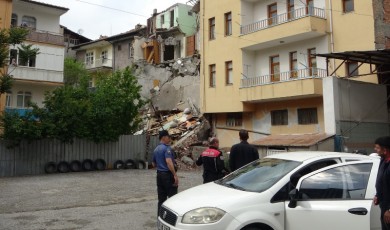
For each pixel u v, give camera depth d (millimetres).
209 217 4750
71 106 20344
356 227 4863
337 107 15664
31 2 29859
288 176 5188
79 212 9305
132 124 24453
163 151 7441
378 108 17422
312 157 5535
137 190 13367
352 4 19344
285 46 22406
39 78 27219
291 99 21578
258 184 5348
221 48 25219
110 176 18172
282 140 18875
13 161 19203
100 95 21922
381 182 4336
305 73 21047
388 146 4355
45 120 19594
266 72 23500
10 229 7500
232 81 24453
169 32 38188
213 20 26281
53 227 7660
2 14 23375
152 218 8508
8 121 18859
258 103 23719
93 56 43938
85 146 21750
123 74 23594
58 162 20688
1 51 14383
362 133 16469
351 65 19062
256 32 22484
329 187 5164
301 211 4949
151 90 34688
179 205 5113
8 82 15461
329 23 20016
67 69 37344
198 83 30562
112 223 8008
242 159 7668
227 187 5574
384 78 18078
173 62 33875
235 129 25156
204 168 7871
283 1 22734
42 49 27422
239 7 24125
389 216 4207
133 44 38219
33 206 10281
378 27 18203
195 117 28609
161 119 30953
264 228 4891
